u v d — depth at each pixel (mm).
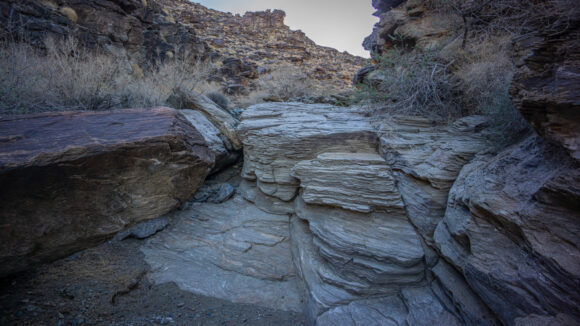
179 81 7461
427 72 4816
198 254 4121
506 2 3914
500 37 4211
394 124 4574
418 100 4891
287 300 3557
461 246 2559
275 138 4996
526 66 1830
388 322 2791
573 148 1635
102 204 1958
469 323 2381
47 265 3223
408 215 3430
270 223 4785
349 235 3424
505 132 2883
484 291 2143
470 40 4723
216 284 3641
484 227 2244
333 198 3762
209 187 5812
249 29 30297
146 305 3066
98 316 2682
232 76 16312
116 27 9039
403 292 3027
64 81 4992
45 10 7098
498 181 2242
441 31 5598
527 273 1821
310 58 28969
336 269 3371
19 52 4980
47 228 1802
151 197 2160
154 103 6289
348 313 2967
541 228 1780
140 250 4062
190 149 2203
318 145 4676
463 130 3818
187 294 3396
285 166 4879
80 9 8102
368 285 3141
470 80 4148
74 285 3023
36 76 4562
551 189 1720
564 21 1671
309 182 4055
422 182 3391
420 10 6055
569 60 1629
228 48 24234
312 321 3045
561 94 1614
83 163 1737
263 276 3877
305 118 5602
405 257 3047
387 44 7336
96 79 5637
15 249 1754
